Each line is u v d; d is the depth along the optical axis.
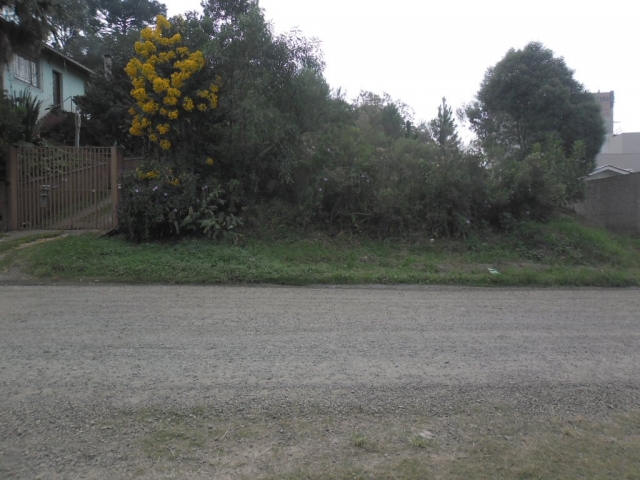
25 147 13.70
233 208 13.15
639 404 4.70
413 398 4.69
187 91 13.05
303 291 9.51
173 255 11.17
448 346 6.18
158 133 13.48
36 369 5.09
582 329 7.13
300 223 13.45
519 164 14.89
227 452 3.72
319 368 5.34
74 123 21.25
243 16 13.12
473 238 13.43
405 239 13.38
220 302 8.27
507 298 9.33
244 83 13.44
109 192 13.67
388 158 14.29
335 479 3.46
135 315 7.26
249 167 13.95
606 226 16.73
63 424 4.04
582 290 10.45
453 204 13.89
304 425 4.14
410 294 9.49
